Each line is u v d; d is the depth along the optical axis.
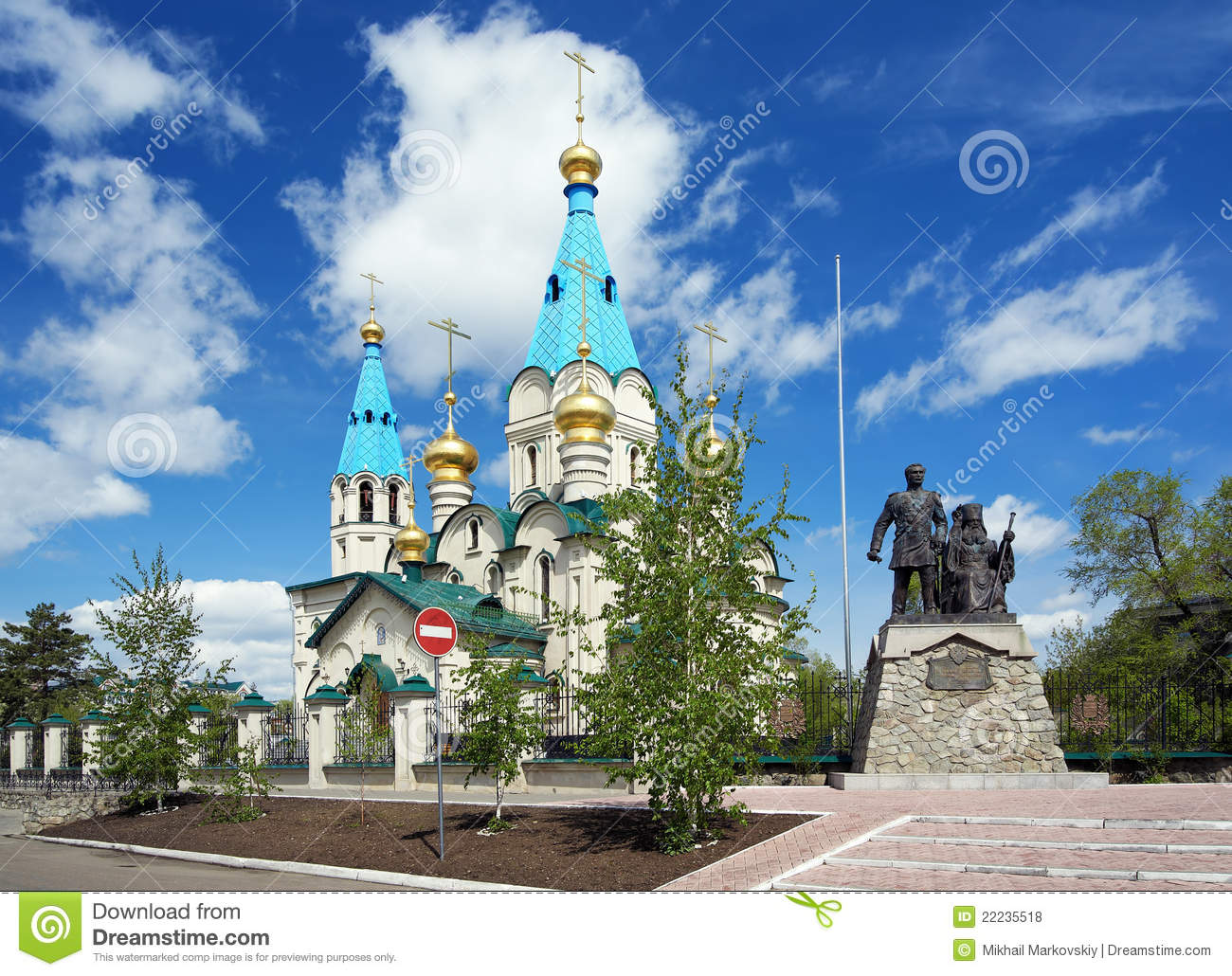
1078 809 14.75
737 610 14.50
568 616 15.24
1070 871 10.84
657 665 14.10
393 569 52.19
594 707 14.08
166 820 21.08
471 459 48.50
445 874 13.35
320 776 28.91
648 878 12.09
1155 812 14.22
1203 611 35.06
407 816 17.91
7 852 19.05
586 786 22.41
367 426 55.78
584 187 46.81
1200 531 35.34
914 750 19.28
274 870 15.20
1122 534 37.44
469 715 17.55
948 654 19.69
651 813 16.39
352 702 30.19
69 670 61.34
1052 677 25.67
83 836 20.66
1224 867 10.73
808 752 22.53
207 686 23.27
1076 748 22.48
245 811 20.20
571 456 40.06
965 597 20.08
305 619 55.69
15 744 38.66
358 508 55.00
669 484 14.70
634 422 45.25
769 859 12.47
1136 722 23.00
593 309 44.94
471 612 36.59
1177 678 31.94
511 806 18.36
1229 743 21.84
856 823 14.48
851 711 23.81
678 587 14.05
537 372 45.25
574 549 37.84
